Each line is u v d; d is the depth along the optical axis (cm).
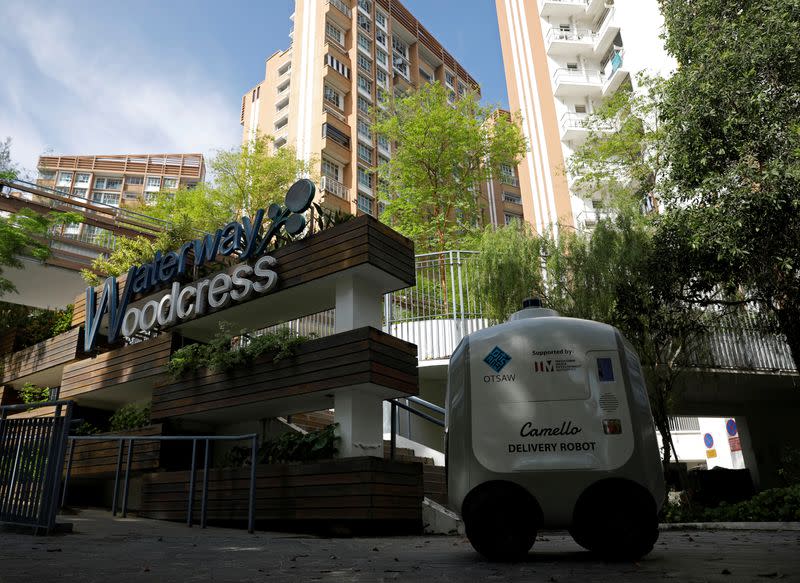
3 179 1667
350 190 3878
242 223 1033
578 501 393
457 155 2483
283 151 2681
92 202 1847
